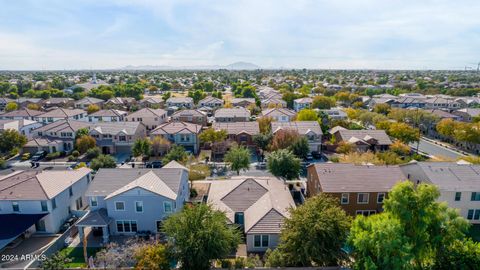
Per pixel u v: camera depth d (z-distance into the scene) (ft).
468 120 288.10
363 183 122.11
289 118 274.98
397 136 221.66
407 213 77.10
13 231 102.12
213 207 105.91
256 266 87.76
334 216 83.87
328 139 240.53
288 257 83.87
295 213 87.25
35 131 225.35
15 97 420.36
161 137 214.90
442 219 77.56
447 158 194.29
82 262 95.40
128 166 187.42
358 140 208.23
